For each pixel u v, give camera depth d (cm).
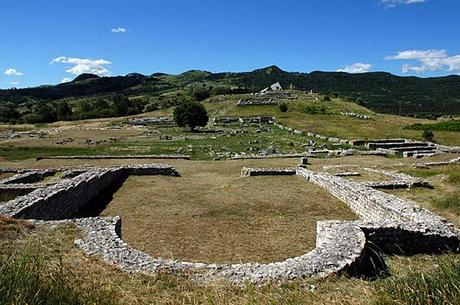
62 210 1711
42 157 3544
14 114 10981
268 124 7300
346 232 1152
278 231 1480
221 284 845
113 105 11712
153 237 1421
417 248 1203
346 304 722
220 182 2481
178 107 6494
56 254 1011
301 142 4928
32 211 1447
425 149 4466
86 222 1295
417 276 691
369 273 1031
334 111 8794
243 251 1280
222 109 9494
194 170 2986
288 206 1834
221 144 4769
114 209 1858
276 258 1221
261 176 2562
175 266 946
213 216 1684
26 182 2317
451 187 2006
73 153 4066
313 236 1422
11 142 4962
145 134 5994
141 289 821
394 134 5647
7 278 599
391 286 695
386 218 1509
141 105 12369
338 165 2938
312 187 2223
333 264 946
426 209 1515
